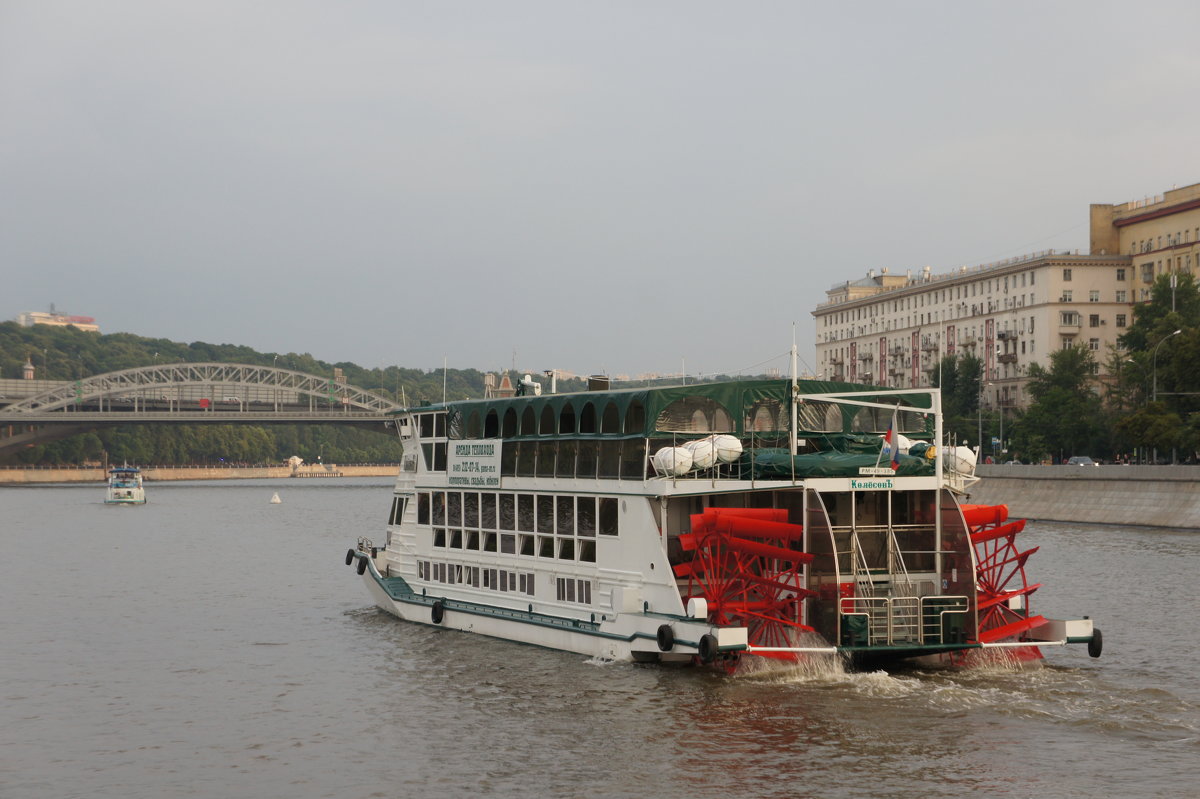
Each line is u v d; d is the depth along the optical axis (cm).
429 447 4316
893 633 3047
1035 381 14250
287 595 5553
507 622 3822
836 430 3506
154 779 2552
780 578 3164
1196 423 9912
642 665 3297
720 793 2342
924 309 18888
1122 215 15988
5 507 14862
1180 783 2364
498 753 2644
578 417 3541
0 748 2811
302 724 2972
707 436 3350
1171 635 4062
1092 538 8319
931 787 2355
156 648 4097
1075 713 2858
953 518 3141
